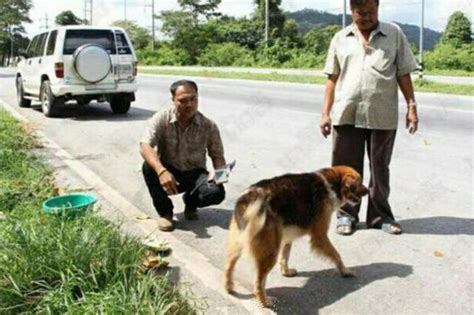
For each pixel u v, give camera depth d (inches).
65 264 134.1
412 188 248.2
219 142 205.8
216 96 673.0
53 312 122.2
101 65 461.7
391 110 187.0
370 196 196.1
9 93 731.4
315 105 563.8
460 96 602.5
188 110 192.7
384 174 192.5
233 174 278.4
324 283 155.3
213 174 195.3
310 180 153.6
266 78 970.1
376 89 184.9
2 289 125.3
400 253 175.6
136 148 342.3
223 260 170.6
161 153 202.2
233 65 1771.7
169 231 195.6
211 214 215.5
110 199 224.5
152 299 124.7
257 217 140.6
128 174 276.2
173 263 163.3
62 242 140.8
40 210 186.7
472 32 1598.2
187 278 153.0
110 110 531.5
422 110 500.1
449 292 148.1
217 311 136.3
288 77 960.9
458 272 160.6
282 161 307.3
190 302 137.5
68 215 166.7
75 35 462.9
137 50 2416.3
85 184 246.5
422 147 337.7
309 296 147.5
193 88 193.3
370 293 148.5
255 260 140.9
